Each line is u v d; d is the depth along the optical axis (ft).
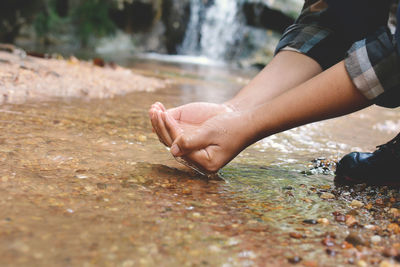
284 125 4.08
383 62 3.68
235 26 32.83
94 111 7.57
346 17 4.79
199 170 4.48
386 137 7.82
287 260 2.79
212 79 17.49
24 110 6.85
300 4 32.96
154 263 2.60
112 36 30.45
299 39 5.02
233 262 2.72
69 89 9.34
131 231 3.00
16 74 9.07
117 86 10.88
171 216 3.35
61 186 3.74
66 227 2.94
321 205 3.94
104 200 3.53
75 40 28.48
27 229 2.84
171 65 22.98
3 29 23.44
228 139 4.23
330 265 2.76
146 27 32.09
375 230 3.38
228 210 3.62
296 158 5.77
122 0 29.48
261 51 31.55
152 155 5.16
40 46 24.88
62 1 28.48
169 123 4.44
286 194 4.20
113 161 4.71
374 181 4.66
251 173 4.88
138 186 3.99
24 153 4.56
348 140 7.27
